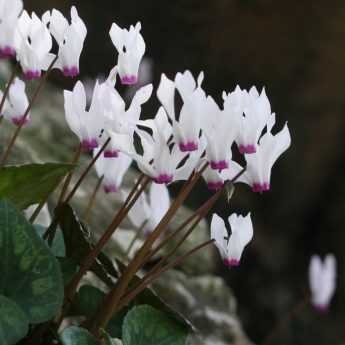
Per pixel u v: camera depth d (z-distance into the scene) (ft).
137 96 2.43
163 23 8.48
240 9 8.30
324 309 4.20
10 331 2.31
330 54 8.27
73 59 2.47
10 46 2.45
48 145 4.07
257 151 2.41
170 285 3.53
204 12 8.36
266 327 7.94
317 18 8.21
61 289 2.39
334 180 8.49
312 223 8.55
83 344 2.36
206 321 3.57
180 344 2.48
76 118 2.43
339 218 8.48
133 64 2.45
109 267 2.58
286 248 8.41
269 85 8.44
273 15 8.25
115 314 2.56
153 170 2.39
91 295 2.62
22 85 2.63
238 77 8.46
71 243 2.58
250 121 2.36
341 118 8.40
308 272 8.32
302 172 8.46
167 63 8.52
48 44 2.47
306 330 7.95
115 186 2.71
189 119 2.33
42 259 2.39
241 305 8.02
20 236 2.39
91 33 8.57
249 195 8.27
